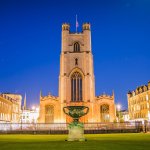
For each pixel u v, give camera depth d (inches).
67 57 3720.5
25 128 2395.4
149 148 652.1
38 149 646.5
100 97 3651.6
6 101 4175.7
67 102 3560.5
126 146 717.3
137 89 4586.6
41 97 3627.0
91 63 3727.9
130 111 4793.3
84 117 3454.7
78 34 3821.4
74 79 3646.7
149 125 2389.3
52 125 2428.6
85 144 807.7
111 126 2524.6
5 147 720.3
